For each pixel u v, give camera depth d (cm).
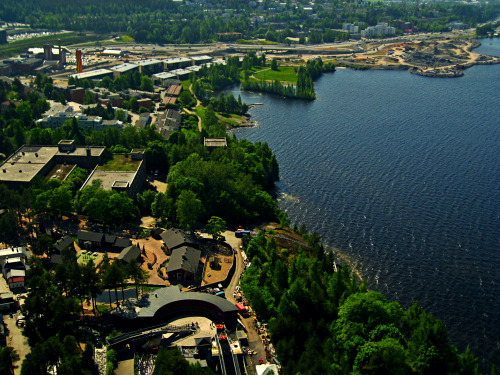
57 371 19025
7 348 19638
